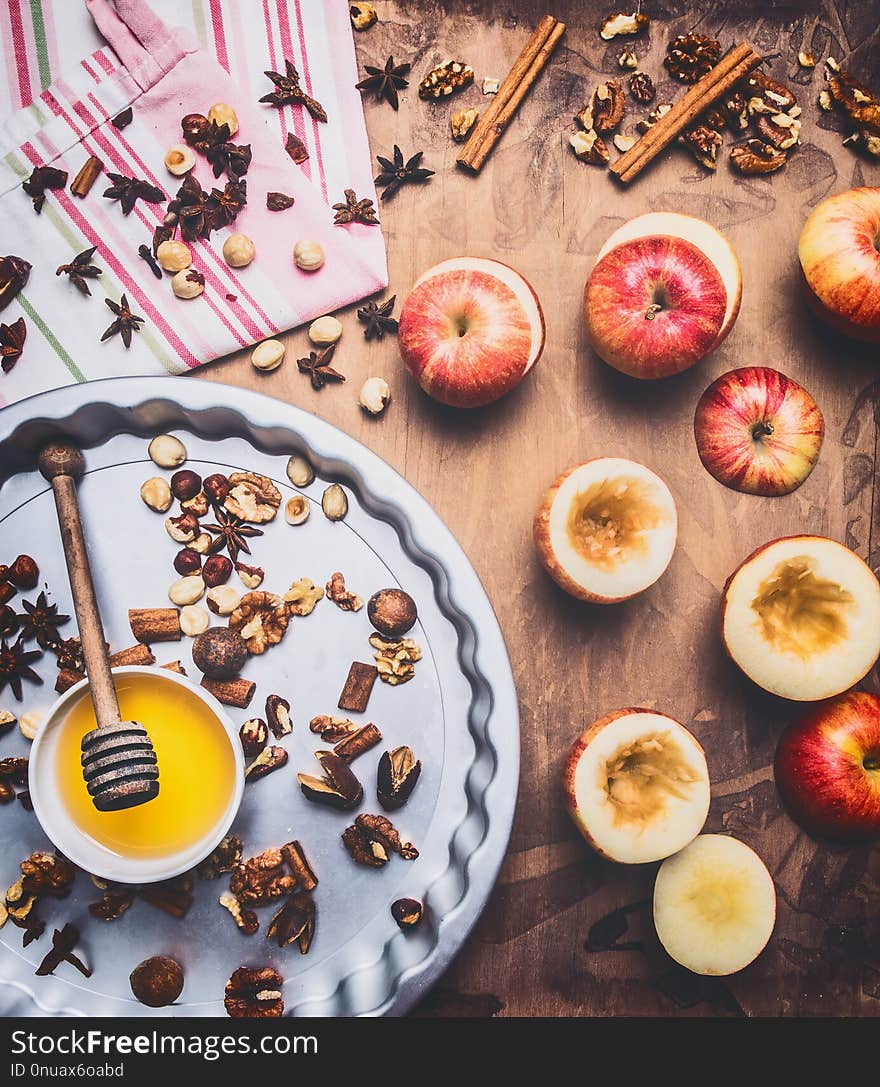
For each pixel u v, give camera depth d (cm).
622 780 61
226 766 57
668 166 65
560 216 64
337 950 60
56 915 60
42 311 62
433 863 60
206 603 61
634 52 65
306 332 64
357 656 61
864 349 65
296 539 62
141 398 59
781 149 65
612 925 63
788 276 65
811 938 64
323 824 60
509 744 58
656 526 59
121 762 54
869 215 61
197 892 60
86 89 62
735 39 65
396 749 60
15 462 61
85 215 63
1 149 62
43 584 61
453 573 59
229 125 62
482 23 64
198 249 63
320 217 63
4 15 63
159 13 63
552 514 58
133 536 61
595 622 64
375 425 64
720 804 64
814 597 61
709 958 61
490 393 59
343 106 63
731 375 63
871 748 62
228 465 62
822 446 65
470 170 64
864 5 65
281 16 63
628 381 64
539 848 63
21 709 60
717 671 64
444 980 62
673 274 58
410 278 64
